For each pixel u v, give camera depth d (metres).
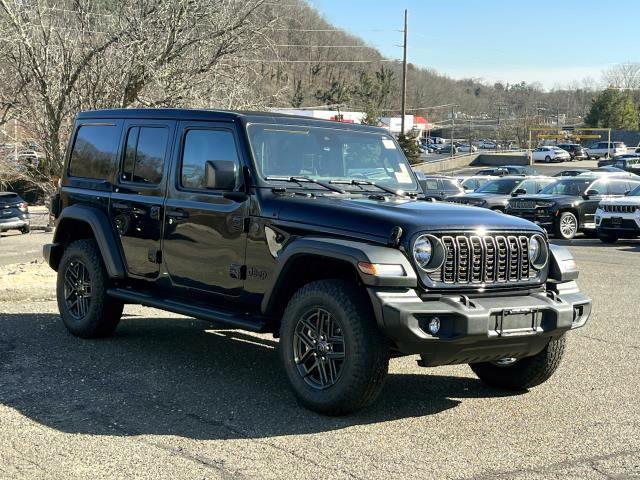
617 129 110.56
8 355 7.05
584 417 5.60
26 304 9.86
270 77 19.36
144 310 9.55
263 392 5.99
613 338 8.37
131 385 6.12
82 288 7.73
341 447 4.82
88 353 7.16
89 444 4.80
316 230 5.56
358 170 6.67
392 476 4.37
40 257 19.06
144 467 4.44
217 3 17.22
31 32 17.48
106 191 7.51
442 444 4.94
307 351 5.49
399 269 5.10
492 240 5.47
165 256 6.81
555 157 77.62
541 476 4.43
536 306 5.44
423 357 5.26
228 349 7.45
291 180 6.17
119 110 7.60
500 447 4.91
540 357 5.99
